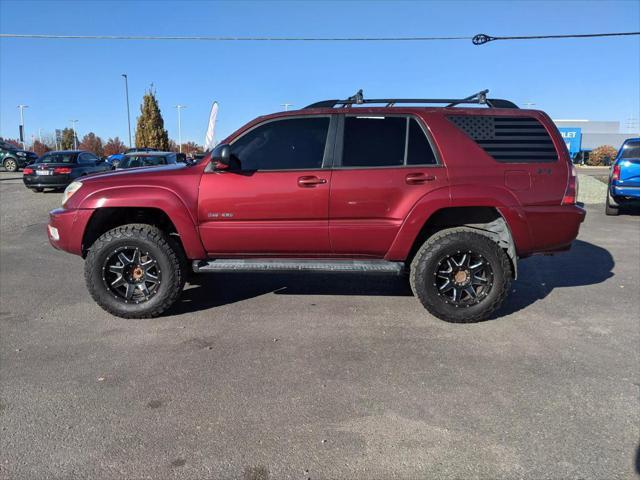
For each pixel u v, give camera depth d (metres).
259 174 4.67
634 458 2.66
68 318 4.86
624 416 3.07
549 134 4.70
